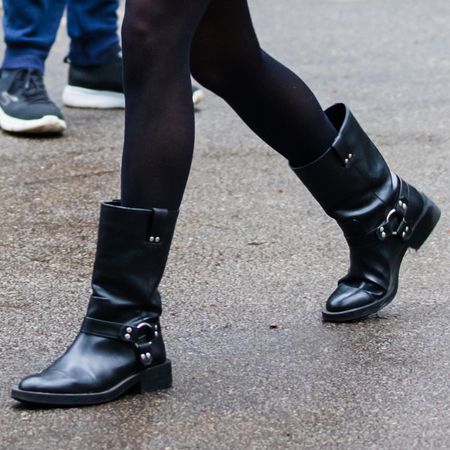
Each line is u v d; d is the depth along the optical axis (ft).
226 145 24.63
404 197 15.08
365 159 14.65
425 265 17.47
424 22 38.27
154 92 12.36
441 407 12.73
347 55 33.37
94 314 12.81
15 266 17.76
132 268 12.62
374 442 11.92
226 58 13.53
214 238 18.92
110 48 27.81
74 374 12.61
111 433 12.09
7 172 22.77
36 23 25.59
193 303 16.01
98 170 23.00
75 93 28.14
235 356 14.15
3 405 12.80
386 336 14.75
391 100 28.07
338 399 12.93
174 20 12.30
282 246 18.52
